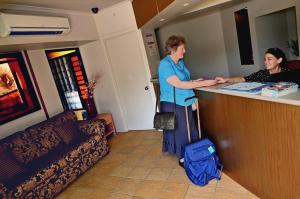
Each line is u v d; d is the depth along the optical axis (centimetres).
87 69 438
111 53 412
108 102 443
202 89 221
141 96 417
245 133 191
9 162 254
